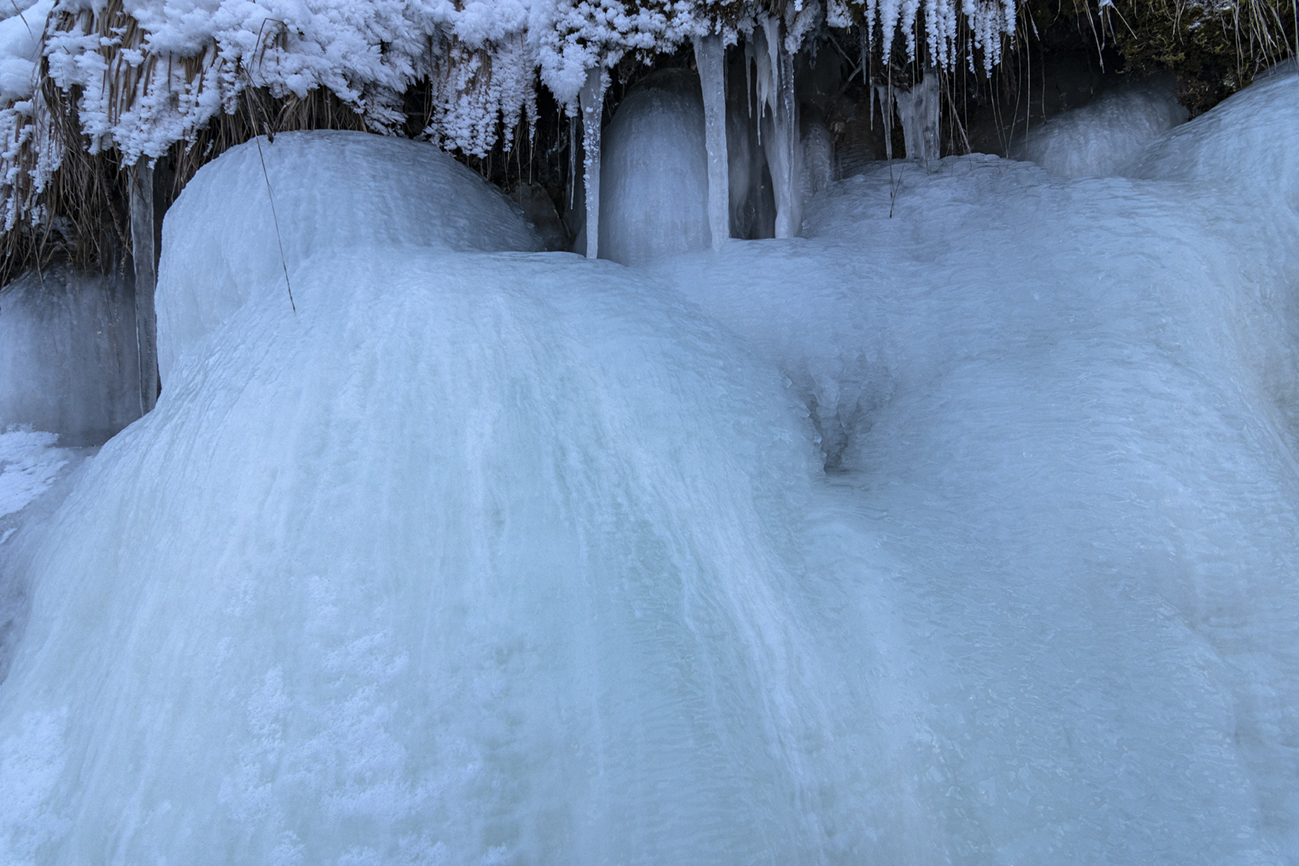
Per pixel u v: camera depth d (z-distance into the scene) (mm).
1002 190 3939
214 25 3830
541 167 5203
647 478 2660
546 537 2396
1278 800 2111
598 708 2129
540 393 2775
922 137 4738
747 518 2658
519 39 4262
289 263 3557
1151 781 2129
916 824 2125
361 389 2658
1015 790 2131
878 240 3947
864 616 2426
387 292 3057
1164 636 2338
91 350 5375
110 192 4859
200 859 1899
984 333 3250
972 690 2262
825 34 4512
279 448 2514
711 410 2877
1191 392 2756
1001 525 2635
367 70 4168
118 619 2480
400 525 2350
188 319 3781
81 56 3979
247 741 2027
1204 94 4539
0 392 5102
